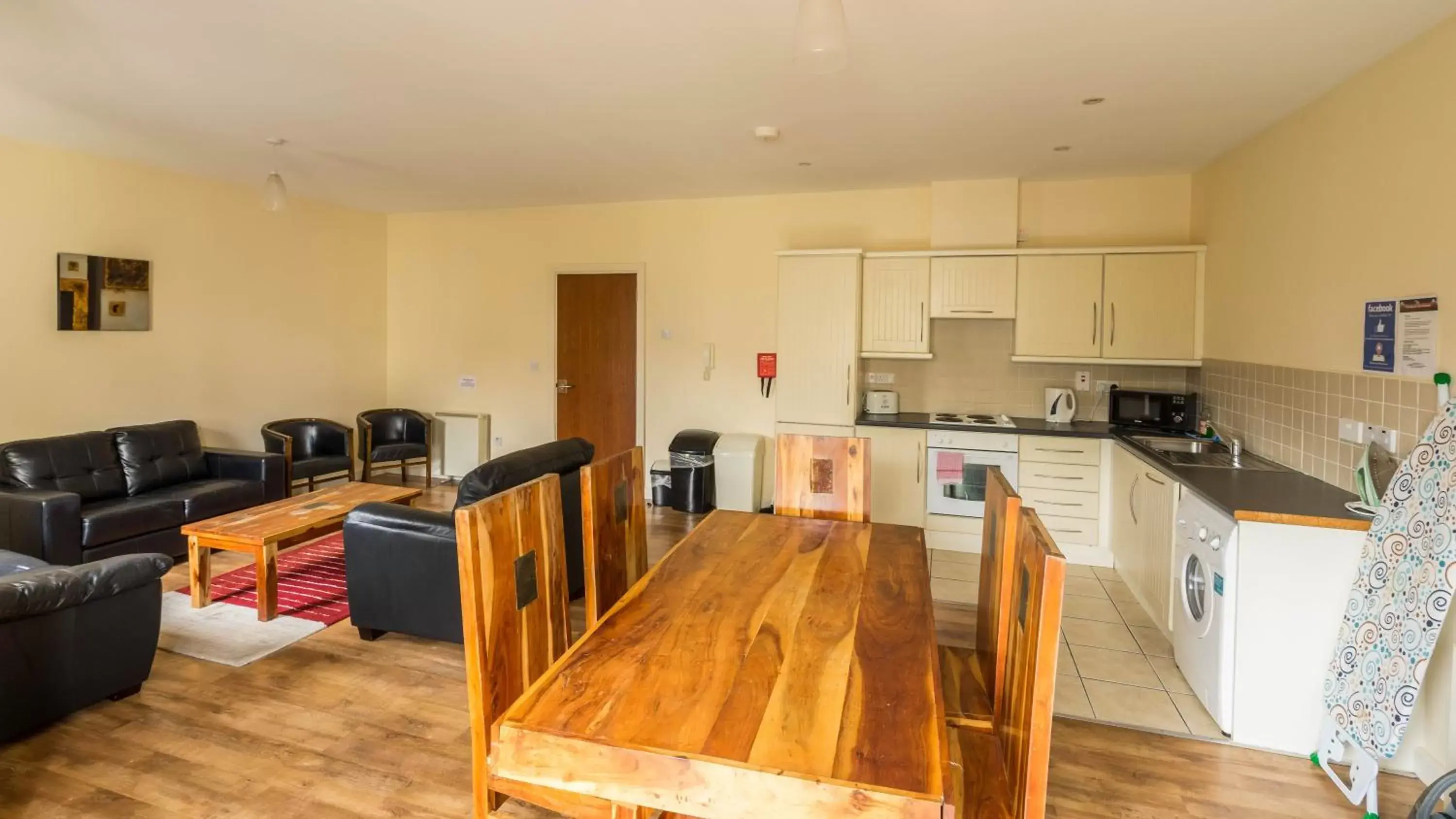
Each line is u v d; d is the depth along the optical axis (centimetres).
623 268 608
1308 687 250
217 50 285
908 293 504
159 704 278
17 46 283
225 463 489
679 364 600
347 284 648
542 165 474
